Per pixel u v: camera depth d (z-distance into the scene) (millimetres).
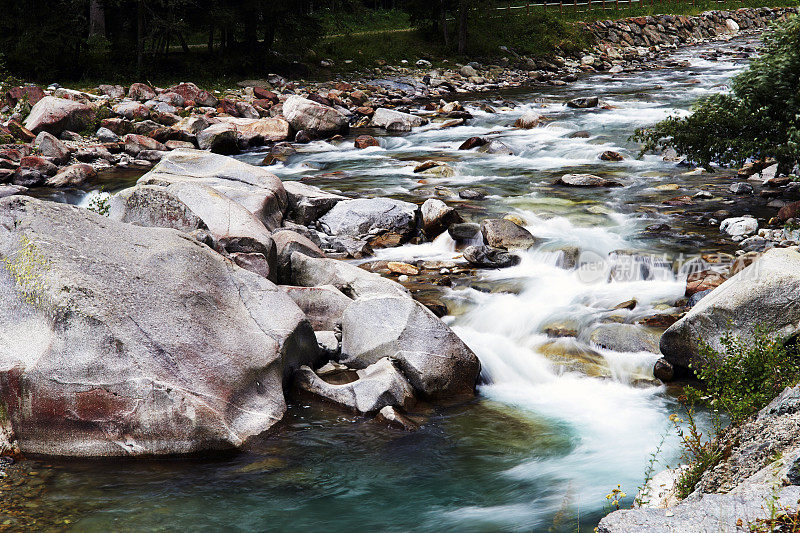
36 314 6457
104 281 6613
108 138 20641
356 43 37438
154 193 9250
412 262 11391
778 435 4742
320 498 5719
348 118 25922
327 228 12703
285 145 21797
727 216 12750
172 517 5410
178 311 6758
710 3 60625
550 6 52188
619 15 51375
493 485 5914
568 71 39312
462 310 9453
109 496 5660
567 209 13672
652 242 11531
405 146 21391
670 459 6164
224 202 10078
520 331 8805
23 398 6211
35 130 20016
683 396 7363
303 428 6801
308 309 8656
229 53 31547
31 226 6824
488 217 13164
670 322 8805
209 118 23047
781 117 12766
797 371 6188
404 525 5367
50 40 26578
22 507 5465
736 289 7434
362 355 7754
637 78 35625
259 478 5980
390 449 6488
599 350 8289
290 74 31359
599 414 7094
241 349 6879
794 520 3781
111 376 6180
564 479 5961
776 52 12734
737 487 4480
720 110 12898
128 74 28438
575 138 20703
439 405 7352
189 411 6160
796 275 7273
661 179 15844
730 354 6727
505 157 18969
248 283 7609
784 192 13969
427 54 37562
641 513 4070
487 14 43094
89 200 15812
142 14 28312
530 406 7320
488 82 34812
